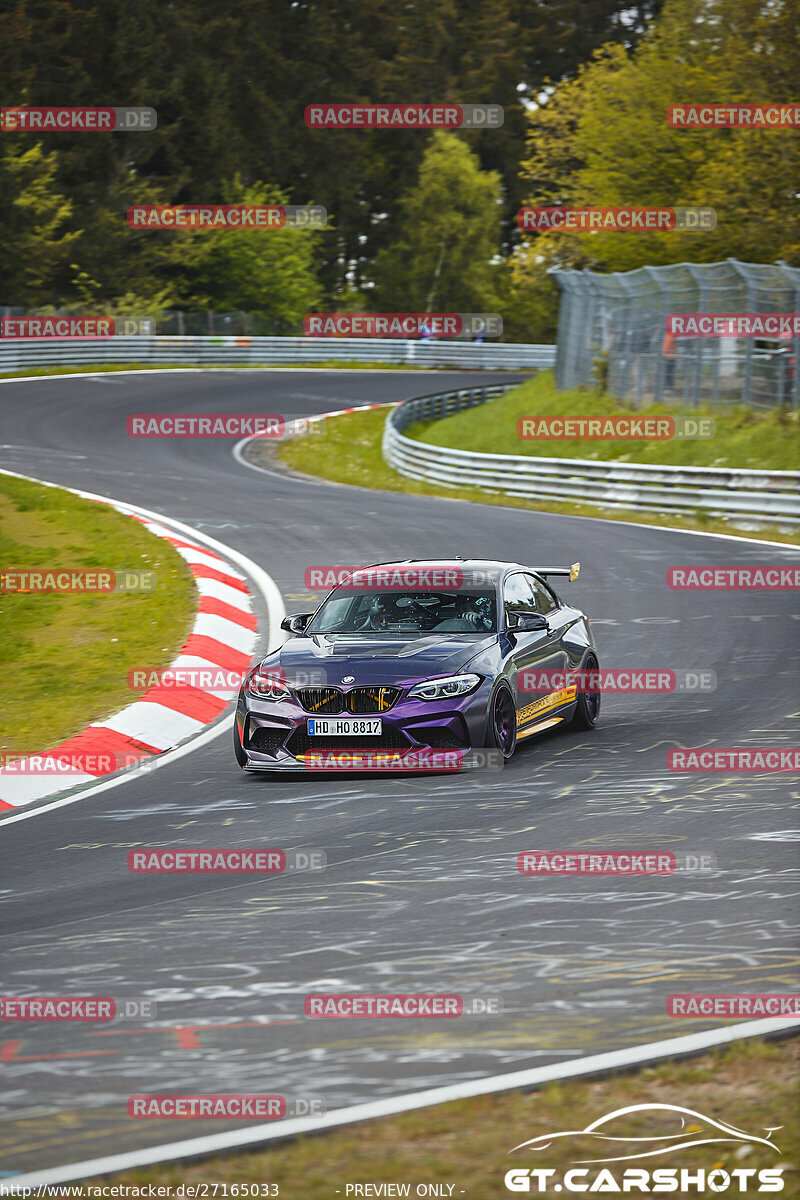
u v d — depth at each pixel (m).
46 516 79.12
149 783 34.62
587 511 94.50
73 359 180.88
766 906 22.31
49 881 26.20
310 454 131.25
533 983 19.28
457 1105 15.22
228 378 185.12
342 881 24.95
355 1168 13.89
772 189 121.81
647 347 117.88
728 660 46.44
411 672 33.66
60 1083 16.55
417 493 109.88
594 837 27.03
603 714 40.81
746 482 84.44
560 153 157.38
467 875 24.88
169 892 24.91
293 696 33.75
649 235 137.50
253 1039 17.69
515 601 38.12
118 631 54.09
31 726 40.84
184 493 97.75
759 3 123.69
